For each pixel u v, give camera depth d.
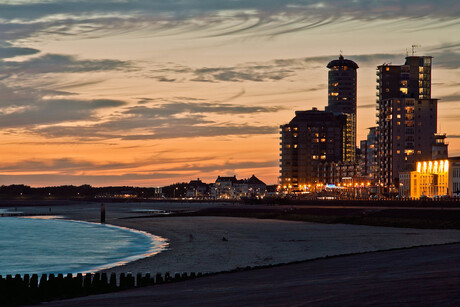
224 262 71.38
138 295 37.28
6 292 39.19
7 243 113.00
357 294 29.73
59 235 133.75
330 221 159.75
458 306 24.50
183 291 37.91
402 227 134.00
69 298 38.62
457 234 108.56
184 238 113.06
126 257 84.44
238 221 171.00
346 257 56.78
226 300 31.58
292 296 31.20
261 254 79.50
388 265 45.81
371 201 187.50
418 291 29.16
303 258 73.00
